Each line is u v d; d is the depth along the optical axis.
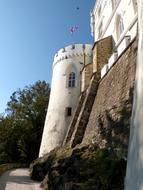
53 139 30.28
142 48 9.94
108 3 29.70
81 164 15.31
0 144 48.44
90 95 23.73
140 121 8.99
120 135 14.44
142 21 10.41
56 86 33.75
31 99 52.44
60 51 35.31
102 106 20.30
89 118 22.59
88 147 17.36
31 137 47.72
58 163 18.33
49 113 33.03
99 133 17.08
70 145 21.83
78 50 34.03
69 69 33.56
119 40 24.58
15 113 50.97
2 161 46.88
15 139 48.38
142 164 8.19
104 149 15.34
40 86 54.56
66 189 13.90
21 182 23.92
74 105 31.23
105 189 12.30
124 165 12.76
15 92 53.34
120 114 15.28
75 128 22.97
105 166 13.80
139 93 9.58
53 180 17.09
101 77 23.34
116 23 26.53
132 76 16.17
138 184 8.16
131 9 22.56
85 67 30.36
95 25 35.75
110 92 19.66
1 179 25.28
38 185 22.25
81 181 13.92
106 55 26.27
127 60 17.89
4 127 49.34
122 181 11.96
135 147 9.00
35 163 27.33
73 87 32.28
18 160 46.84
